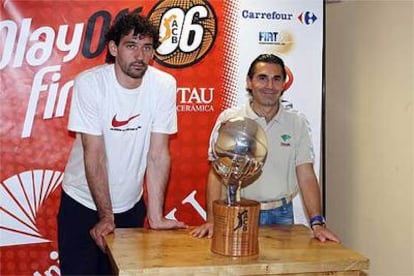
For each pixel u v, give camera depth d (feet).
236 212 6.19
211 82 10.32
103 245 7.48
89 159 8.30
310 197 8.96
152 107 8.52
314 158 10.61
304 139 9.20
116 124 8.47
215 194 8.34
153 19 10.03
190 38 10.18
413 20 8.84
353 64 10.84
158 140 8.57
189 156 10.39
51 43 9.79
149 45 8.04
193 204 10.49
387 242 9.78
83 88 8.20
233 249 6.21
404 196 9.19
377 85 10.00
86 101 8.18
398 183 9.36
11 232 9.98
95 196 8.32
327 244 6.84
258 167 6.32
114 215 9.11
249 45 10.37
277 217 9.09
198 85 10.29
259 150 6.23
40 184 9.98
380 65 9.88
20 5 9.64
